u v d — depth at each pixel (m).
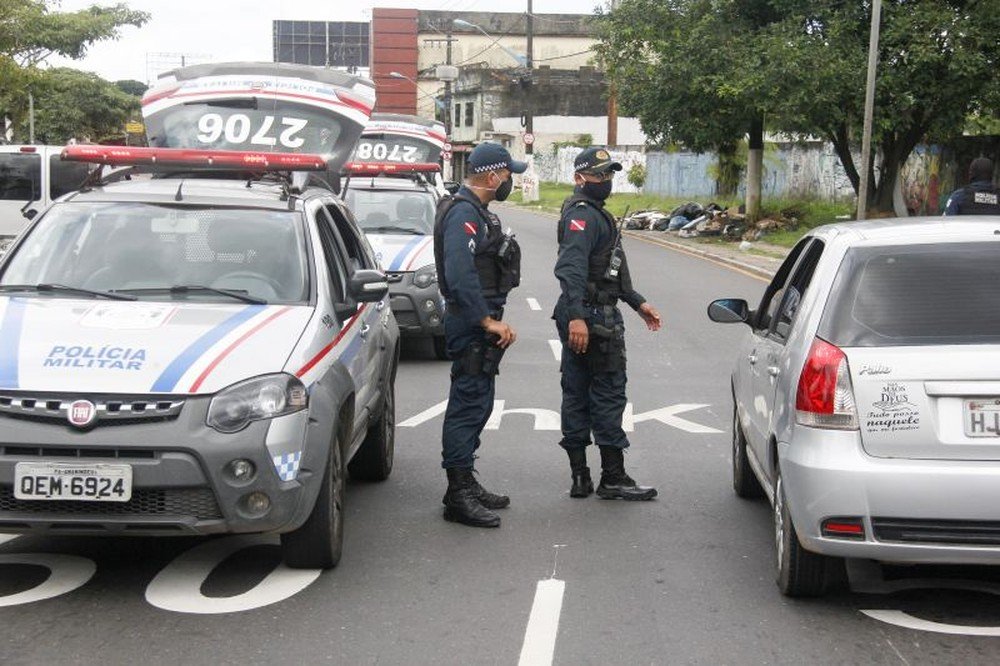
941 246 5.52
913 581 6.05
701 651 5.08
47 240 6.81
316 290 6.59
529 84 62.62
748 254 28.81
